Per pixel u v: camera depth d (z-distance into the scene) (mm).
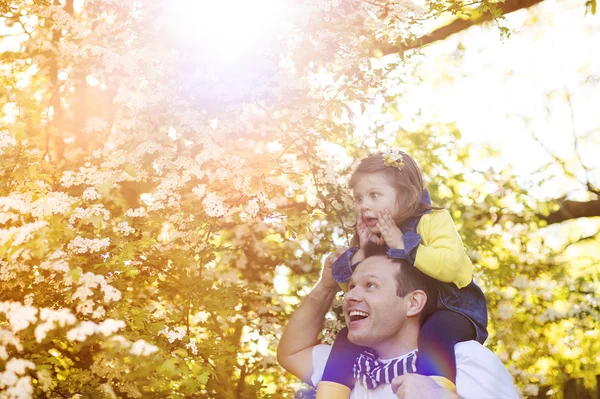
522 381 7547
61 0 4348
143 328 3250
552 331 7895
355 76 3699
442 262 2561
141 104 3525
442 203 6984
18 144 3398
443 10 4316
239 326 4316
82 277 3008
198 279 3580
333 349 2738
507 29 4543
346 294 2611
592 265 8492
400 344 2578
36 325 3119
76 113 4246
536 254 7590
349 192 4270
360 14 3867
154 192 3545
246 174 3498
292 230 3949
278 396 3955
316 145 4062
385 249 2719
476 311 2709
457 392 2432
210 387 3422
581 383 7930
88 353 3410
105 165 3492
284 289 4832
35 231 3092
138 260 3553
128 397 3369
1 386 2920
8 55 4121
